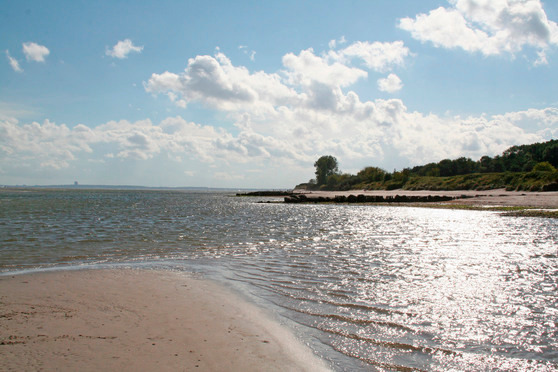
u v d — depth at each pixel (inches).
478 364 223.6
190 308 319.6
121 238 797.2
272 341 252.4
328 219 1337.4
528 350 241.9
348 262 526.6
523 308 322.0
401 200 2645.2
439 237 802.2
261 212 1788.9
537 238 775.7
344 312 313.7
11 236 806.5
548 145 5049.2
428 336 264.1
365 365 221.3
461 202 2186.3
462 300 344.8
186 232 916.6
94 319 285.6
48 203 2432.3
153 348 233.9
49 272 458.3
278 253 609.6
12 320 278.8
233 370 208.1
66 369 201.3
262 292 375.9
